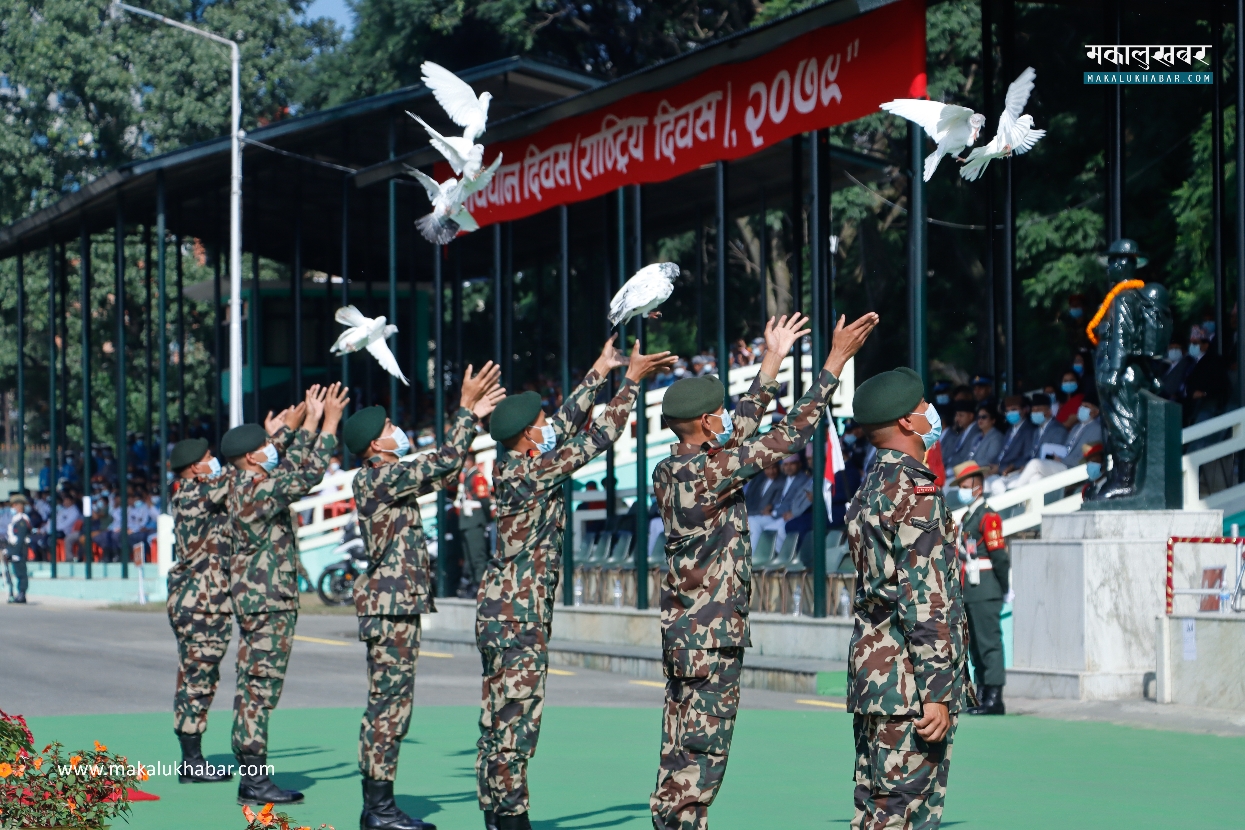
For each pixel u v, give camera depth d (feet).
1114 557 71.36
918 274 79.92
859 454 108.88
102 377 256.73
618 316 39.37
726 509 35.78
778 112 89.97
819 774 52.95
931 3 79.51
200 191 174.09
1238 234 82.84
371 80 208.95
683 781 35.55
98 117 255.29
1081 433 90.99
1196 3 97.19
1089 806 46.16
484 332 222.28
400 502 44.50
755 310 199.93
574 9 196.85
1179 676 67.62
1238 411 79.46
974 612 68.33
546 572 40.96
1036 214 148.56
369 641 43.70
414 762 57.21
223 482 52.70
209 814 45.80
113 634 115.96
